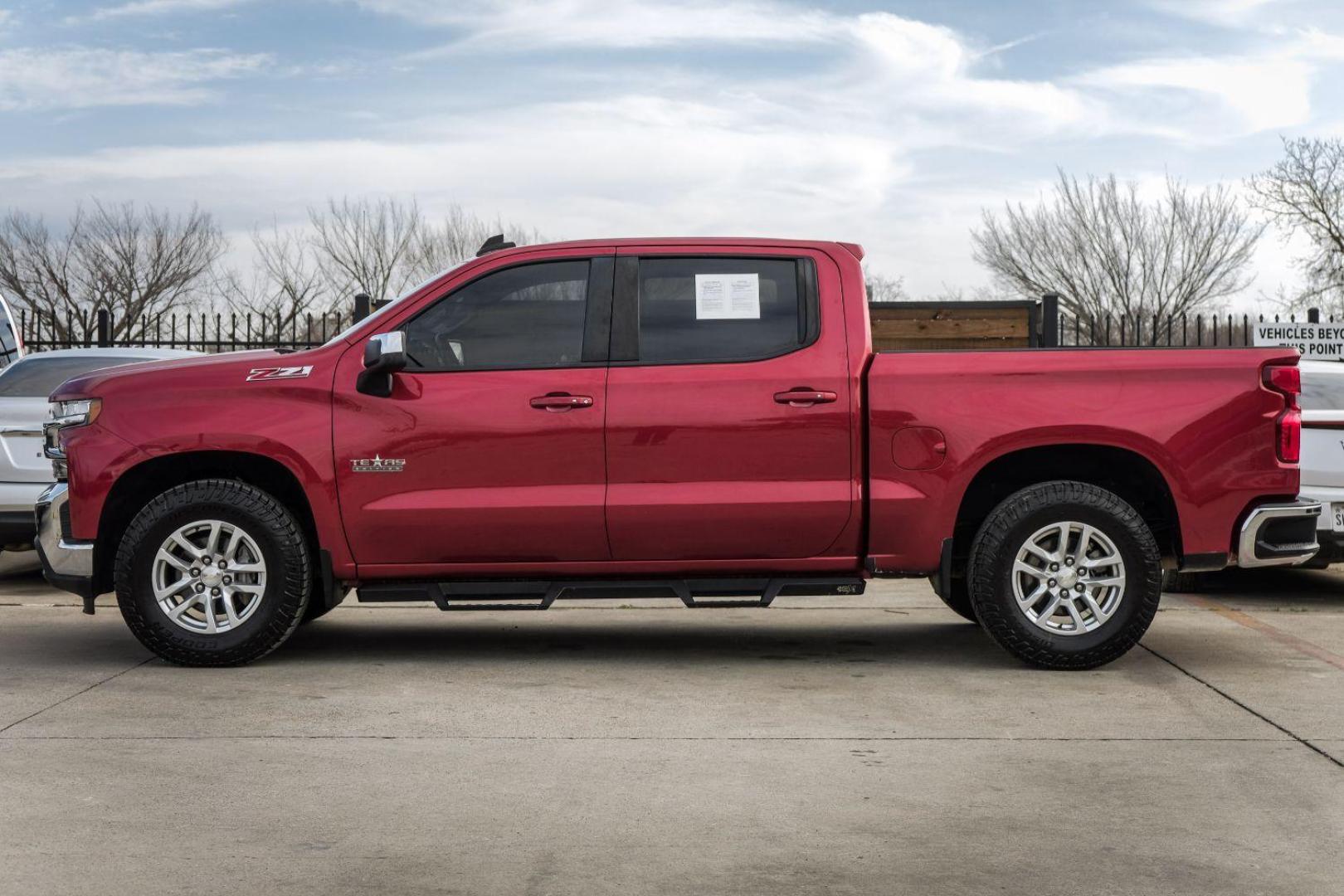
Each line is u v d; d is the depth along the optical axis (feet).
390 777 14.93
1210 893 11.46
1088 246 118.73
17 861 12.17
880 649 23.27
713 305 21.07
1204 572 32.42
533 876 11.83
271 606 20.89
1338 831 13.08
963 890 11.51
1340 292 108.06
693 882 11.69
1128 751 16.11
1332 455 27.68
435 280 21.30
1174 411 20.54
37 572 35.45
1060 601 20.80
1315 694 19.27
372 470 20.70
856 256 21.27
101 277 105.40
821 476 20.67
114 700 18.78
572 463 20.61
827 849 12.57
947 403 20.54
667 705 18.61
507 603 21.06
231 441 20.72
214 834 12.97
